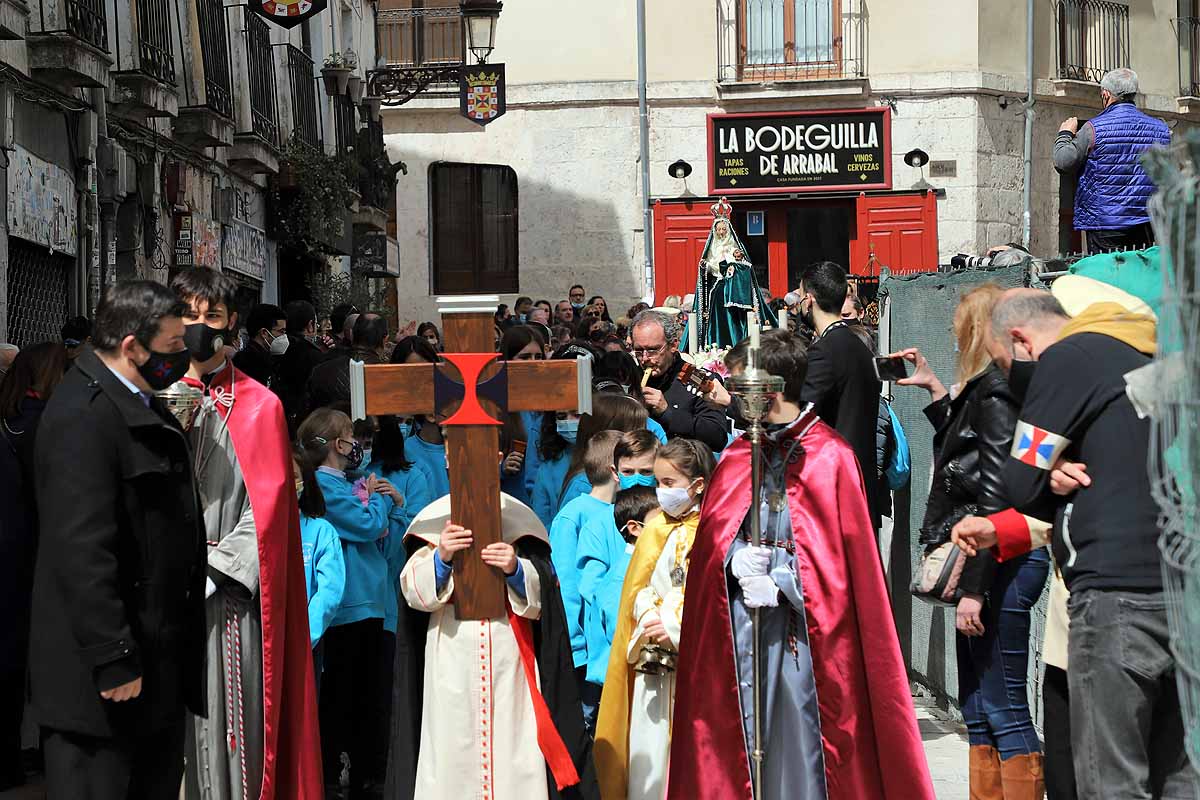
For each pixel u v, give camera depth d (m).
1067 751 4.75
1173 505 3.27
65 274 11.24
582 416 6.89
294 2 13.91
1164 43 25.16
